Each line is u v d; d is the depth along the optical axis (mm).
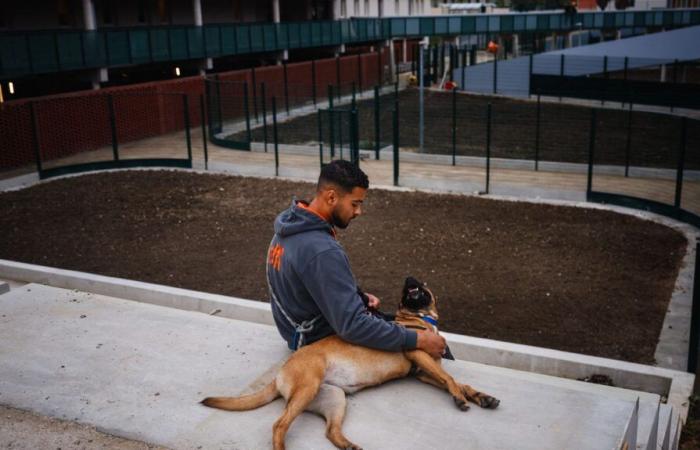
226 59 35594
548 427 3365
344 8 45781
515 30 41906
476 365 4344
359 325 3340
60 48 22828
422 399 3607
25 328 4867
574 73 35938
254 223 14188
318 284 3340
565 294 10047
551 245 12430
